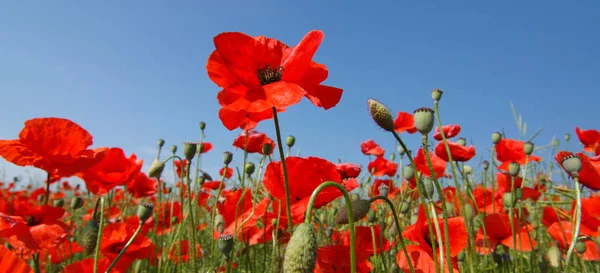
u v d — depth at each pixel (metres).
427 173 0.42
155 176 0.41
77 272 0.33
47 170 0.33
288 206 0.25
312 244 0.17
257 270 0.49
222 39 0.25
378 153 0.63
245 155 0.45
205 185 0.63
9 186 1.22
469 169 0.60
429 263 0.27
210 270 0.34
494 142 0.46
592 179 0.36
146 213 0.28
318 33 0.24
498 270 0.42
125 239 0.38
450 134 0.52
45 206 0.35
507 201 0.37
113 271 0.37
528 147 0.44
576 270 0.43
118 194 0.87
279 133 0.25
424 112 0.25
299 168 0.28
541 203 0.52
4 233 0.33
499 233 0.40
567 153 0.36
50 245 0.34
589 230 0.37
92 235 0.33
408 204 0.44
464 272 0.34
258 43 0.25
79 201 0.48
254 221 0.40
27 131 0.32
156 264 0.47
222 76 0.25
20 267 0.26
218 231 0.42
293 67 0.25
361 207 0.23
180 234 0.38
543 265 0.37
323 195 0.28
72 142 0.34
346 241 0.33
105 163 0.41
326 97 0.26
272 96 0.24
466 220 0.29
